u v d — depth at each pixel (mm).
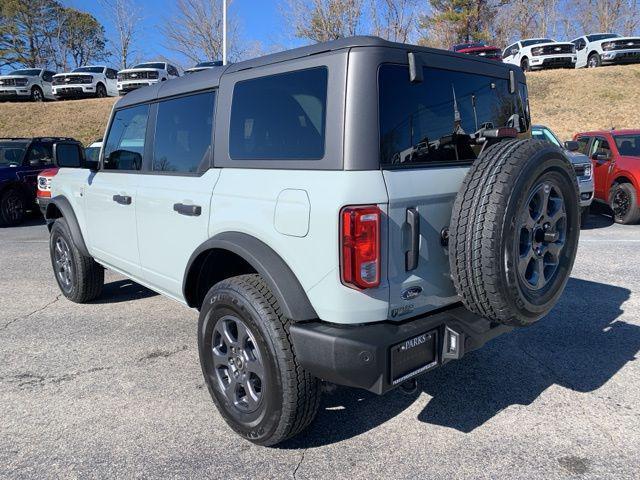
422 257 2576
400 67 2594
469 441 2908
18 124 22656
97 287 5258
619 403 3281
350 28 26688
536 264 2680
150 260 3779
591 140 10852
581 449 2809
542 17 41219
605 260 6863
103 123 22484
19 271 6871
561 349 4086
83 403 3363
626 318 4707
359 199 2326
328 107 2463
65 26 51000
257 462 2748
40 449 2877
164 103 3674
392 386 2441
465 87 2990
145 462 2756
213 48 31906
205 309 2955
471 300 2553
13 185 10758
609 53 22109
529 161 2465
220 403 2984
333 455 2801
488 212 2395
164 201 3473
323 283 2426
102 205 4367
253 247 2695
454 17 32656
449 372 3740
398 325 2531
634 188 9344
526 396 3391
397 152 2533
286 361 2545
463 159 2943
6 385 3613
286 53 2762
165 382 3645
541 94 20766
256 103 2881
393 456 2783
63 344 4324
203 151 3252
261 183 2734
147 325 4750
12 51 49562
